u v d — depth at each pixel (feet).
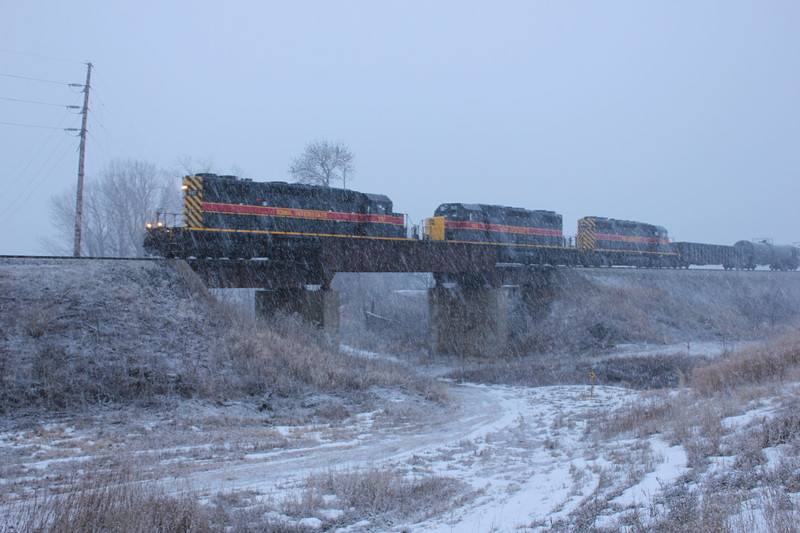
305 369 90.38
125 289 88.02
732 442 36.45
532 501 33.63
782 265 288.30
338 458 51.96
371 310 231.50
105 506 28.81
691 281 217.77
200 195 106.42
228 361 84.28
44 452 50.11
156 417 65.98
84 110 108.99
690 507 24.58
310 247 121.60
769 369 76.02
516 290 203.00
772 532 19.40
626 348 161.27
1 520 28.81
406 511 34.37
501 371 144.25
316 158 228.22
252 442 57.77
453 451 55.98
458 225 159.12
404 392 96.22
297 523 31.27
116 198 195.93
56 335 72.95
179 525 28.84
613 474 36.83
